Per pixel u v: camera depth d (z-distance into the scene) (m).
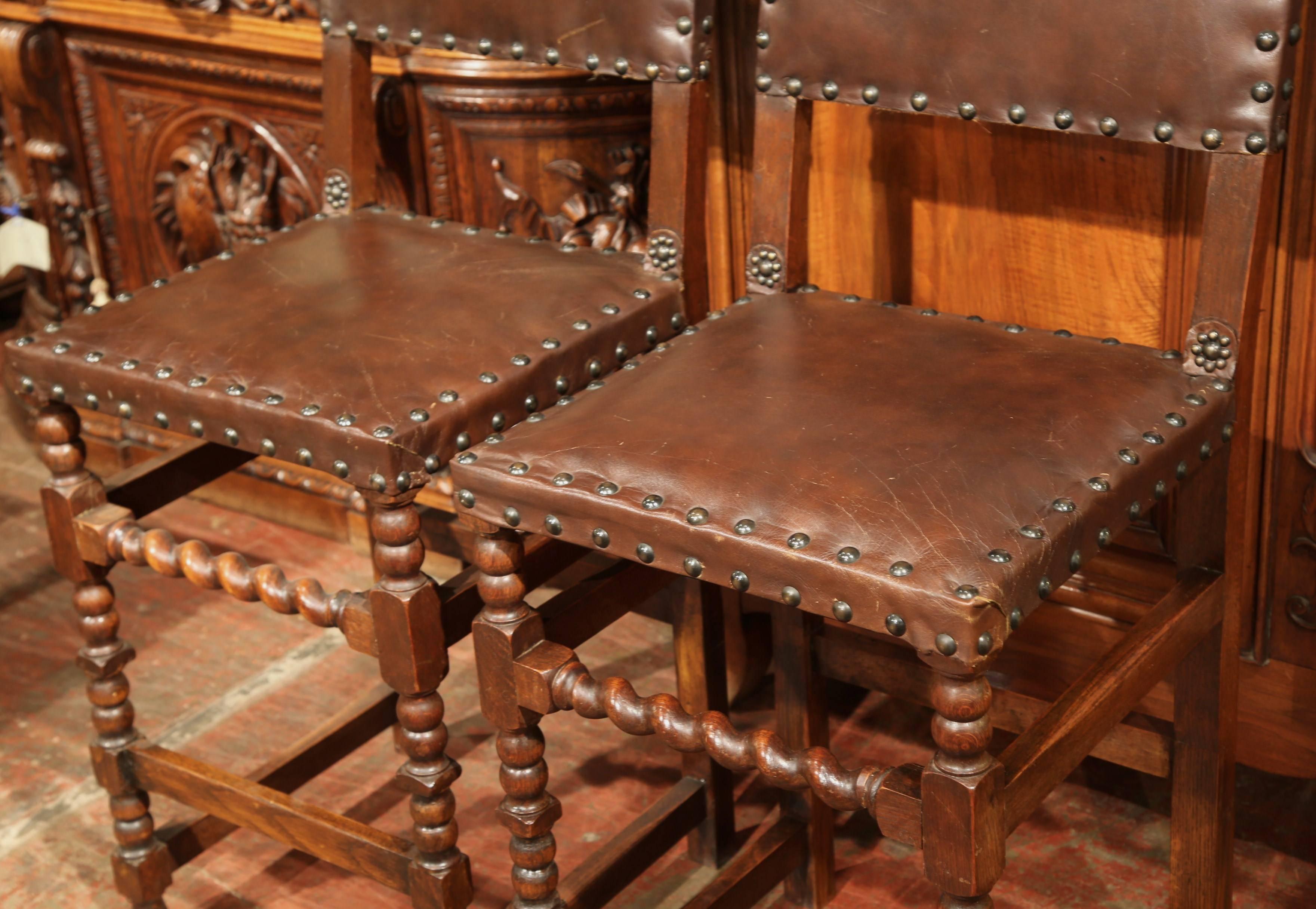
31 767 1.60
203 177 1.88
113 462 2.16
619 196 1.59
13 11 1.91
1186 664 1.13
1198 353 1.04
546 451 1.00
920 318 1.14
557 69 1.52
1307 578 1.26
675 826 1.33
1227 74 0.99
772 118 1.20
